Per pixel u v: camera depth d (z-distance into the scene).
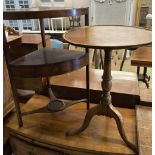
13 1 3.43
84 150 1.05
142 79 2.00
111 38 0.89
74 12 1.11
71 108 1.41
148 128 1.10
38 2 3.57
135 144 1.03
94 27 1.16
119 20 3.35
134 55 1.47
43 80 1.50
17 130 1.21
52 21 3.49
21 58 1.13
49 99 1.52
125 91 1.42
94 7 3.37
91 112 1.08
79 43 0.82
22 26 3.54
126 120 1.25
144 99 1.37
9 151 1.43
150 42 0.81
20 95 1.59
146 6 3.24
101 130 1.18
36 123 1.27
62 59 1.04
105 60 0.97
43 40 1.36
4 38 0.99
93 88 1.46
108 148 1.04
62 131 1.18
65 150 1.10
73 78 1.65
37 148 1.18
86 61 1.12
